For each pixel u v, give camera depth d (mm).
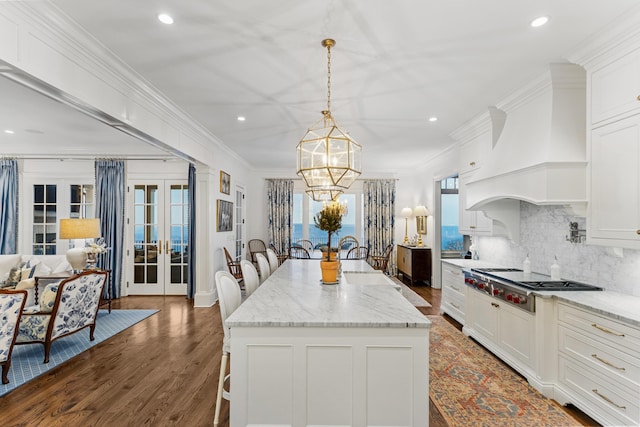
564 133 2713
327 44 2400
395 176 8219
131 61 2666
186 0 1938
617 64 2248
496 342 3266
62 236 4430
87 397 2549
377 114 3979
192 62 2691
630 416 1927
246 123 4348
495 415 2311
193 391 2641
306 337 1778
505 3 1968
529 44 2422
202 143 4855
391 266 8000
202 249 5258
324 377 1777
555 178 2588
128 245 6035
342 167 2395
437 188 6676
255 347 1785
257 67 2783
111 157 5855
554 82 2764
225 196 6129
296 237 8242
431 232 6848
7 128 4543
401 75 2930
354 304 2135
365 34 2301
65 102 2389
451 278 4551
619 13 2051
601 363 2125
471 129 4336
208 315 4773
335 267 2777
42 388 2684
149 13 2057
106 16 2078
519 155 3066
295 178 8086
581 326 2289
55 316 3195
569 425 2193
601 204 2385
